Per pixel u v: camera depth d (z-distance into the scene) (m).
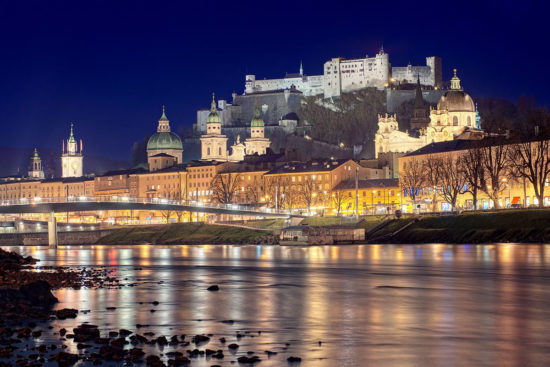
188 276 123.25
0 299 79.69
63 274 121.69
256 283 110.31
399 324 71.38
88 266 150.75
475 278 112.25
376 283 108.44
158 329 69.12
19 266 133.25
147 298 90.62
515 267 127.31
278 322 72.81
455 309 80.50
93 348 60.22
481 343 62.44
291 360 57.03
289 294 95.38
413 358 57.56
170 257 184.38
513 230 193.25
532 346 61.22
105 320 73.75
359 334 66.50
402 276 118.12
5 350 58.75
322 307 83.00
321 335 66.12
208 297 92.19
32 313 75.38
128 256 192.38
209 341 63.59
